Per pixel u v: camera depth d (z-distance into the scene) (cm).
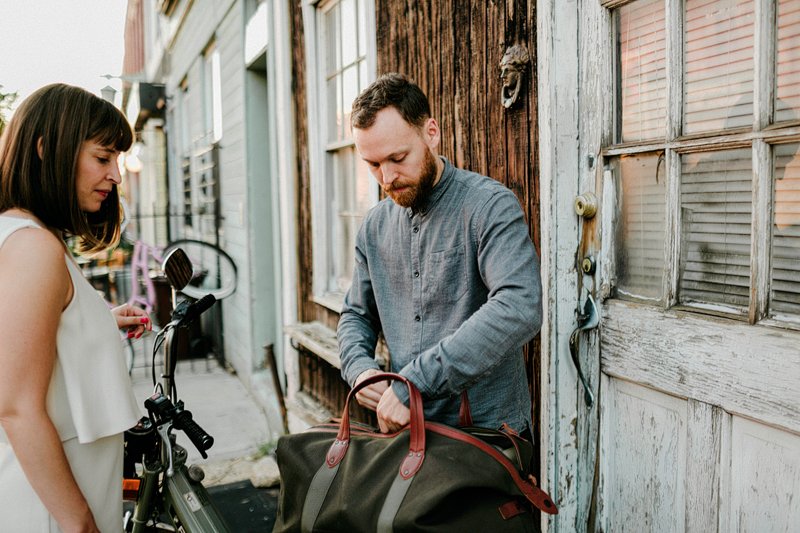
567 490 194
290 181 435
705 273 159
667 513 170
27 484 131
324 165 390
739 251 151
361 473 134
